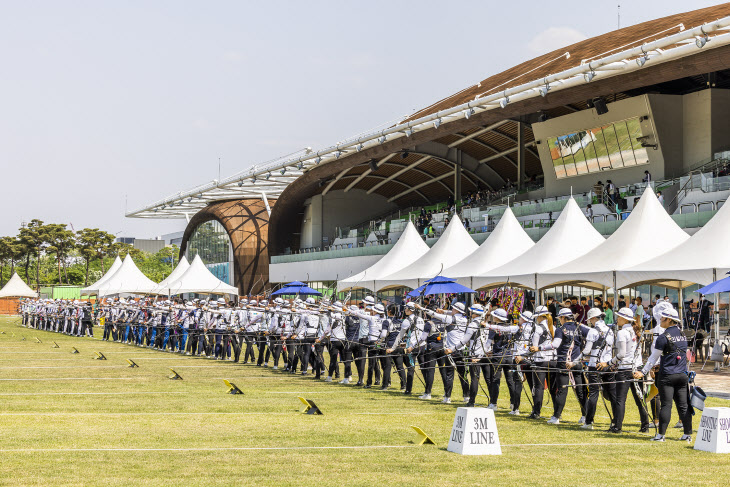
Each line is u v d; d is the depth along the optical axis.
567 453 10.97
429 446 11.38
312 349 23.86
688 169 41.41
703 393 12.99
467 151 60.84
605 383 12.86
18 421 13.45
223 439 11.80
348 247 62.06
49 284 124.12
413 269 30.89
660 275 21.62
